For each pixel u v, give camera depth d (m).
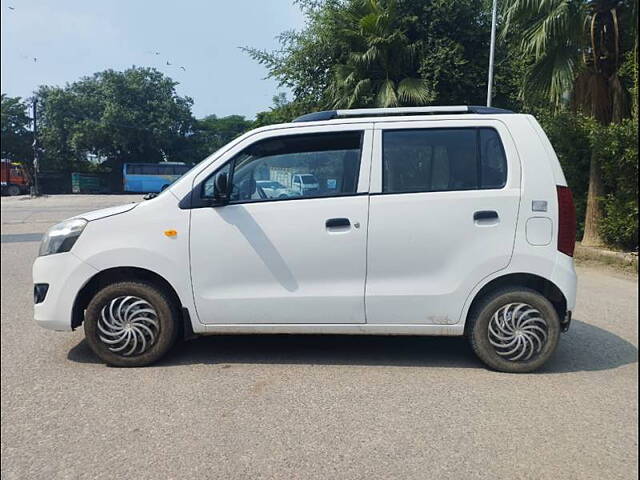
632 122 9.13
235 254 4.07
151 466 2.83
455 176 4.07
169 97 48.88
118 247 4.07
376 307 4.06
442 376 4.04
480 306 4.08
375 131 4.12
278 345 4.75
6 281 7.59
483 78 14.41
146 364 4.21
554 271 3.99
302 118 4.33
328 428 3.21
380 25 13.88
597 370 4.19
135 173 43.09
